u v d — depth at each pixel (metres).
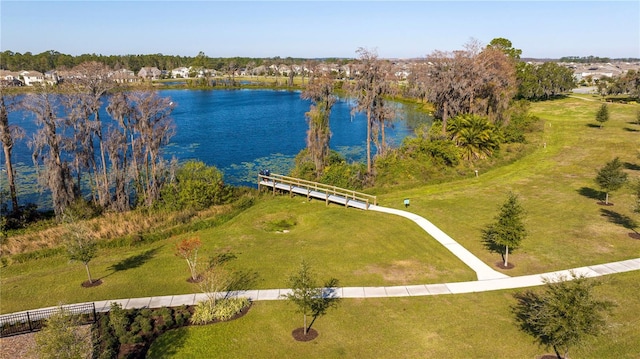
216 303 18.03
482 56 55.56
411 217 28.50
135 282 20.50
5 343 15.95
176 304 18.41
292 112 94.00
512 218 20.70
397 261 22.11
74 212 30.58
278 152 56.56
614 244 23.38
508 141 51.53
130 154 41.00
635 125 60.41
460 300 18.27
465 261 21.94
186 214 31.08
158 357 14.97
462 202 31.84
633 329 15.90
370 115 42.91
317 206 32.28
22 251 25.53
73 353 13.09
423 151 42.59
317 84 55.38
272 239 25.92
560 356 14.72
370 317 17.20
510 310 17.45
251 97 124.94
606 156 44.41
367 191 36.19
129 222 29.67
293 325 16.81
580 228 25.78
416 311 17.55
